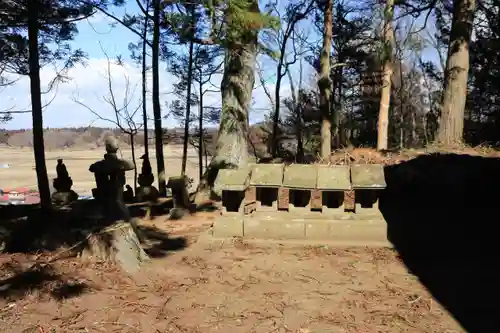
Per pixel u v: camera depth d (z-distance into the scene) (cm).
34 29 866
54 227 637
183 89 1817
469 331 354
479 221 683
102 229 522
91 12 962
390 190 860
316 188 580
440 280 462
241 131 1012
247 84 1009
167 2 917
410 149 1143
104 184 586
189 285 452
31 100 882
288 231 594
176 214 791
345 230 586
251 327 364
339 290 439
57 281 443
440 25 1780
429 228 653
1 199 2061
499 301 407
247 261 523
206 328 362
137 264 496
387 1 1495
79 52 1131
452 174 857
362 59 2027
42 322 367
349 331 356
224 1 730
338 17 1969
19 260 511
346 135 2284
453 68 1143
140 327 363
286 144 2220
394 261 521
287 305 405
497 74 1602
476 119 1886
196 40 904
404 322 371
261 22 752
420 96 2802
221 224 607
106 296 419
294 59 3022
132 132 1692
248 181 613
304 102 2166
